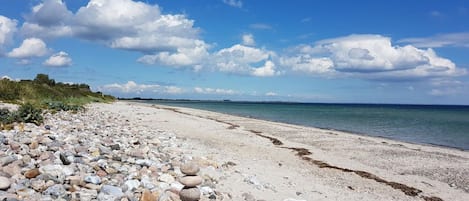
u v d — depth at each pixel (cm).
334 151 1686
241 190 737
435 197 964
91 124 1658
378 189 995
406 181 1137
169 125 2422
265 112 7312
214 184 738
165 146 1188
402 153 1689
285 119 4688
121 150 941
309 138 2180
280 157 1401
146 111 4244
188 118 3412
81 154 754
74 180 568
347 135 2492
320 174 1121
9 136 891
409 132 3103
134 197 554
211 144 1563
